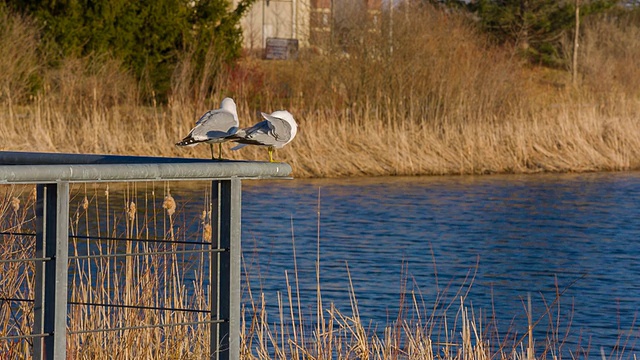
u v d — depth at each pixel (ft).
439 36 97.55
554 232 61.00
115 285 25.85
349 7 100.22
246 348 26.27
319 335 26.96
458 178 86.28
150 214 48.34
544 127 97.09
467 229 61.41
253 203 69.10
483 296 43.11
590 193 79.05
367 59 94.94
